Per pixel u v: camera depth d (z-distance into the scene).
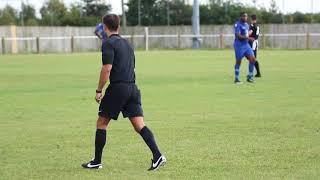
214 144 21.89
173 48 123.69
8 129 25.89
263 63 68.81
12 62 77.44
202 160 19.31
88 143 22.50
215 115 29.20
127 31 126.69
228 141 22.42
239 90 40.59
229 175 17.33
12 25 120.88
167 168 18.33
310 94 37.59
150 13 136.62
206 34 127.19
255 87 42.44
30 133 24.81
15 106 33.59
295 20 131.38
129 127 25.86
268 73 54.50
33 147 21.86
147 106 32.78
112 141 22.69
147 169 18.25
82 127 26.17
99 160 18.44
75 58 86.88
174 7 138.00
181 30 128.12
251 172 17.64
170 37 125.75
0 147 21.91
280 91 39.56
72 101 35.59
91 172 18.00
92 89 42.41
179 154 20.25
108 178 17.25
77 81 48.91
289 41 121.12
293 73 54.12
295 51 101.69
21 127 26.41
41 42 113.88
